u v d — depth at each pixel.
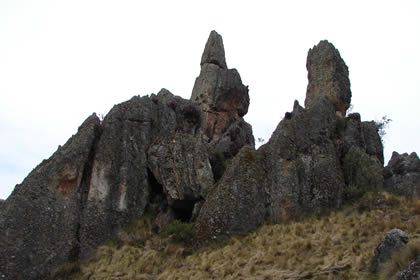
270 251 24.31
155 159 33.16
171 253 27.58
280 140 32.25
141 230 30.31
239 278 22.12
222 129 43.25
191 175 31.94
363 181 30.62
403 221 24.55
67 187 30.27
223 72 46.44
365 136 36.41
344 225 25.69
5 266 26.08
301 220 28.22
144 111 36.31
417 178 30.09
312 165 31.20
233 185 29.94
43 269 26.70
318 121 33.66
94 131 33.81
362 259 20.03
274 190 30.06
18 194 28.86
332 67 39.25
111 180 31.70
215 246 27.16
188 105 41.22
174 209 32.16
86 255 28.09
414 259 16.30
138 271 26.30
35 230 27.73
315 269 20.81
